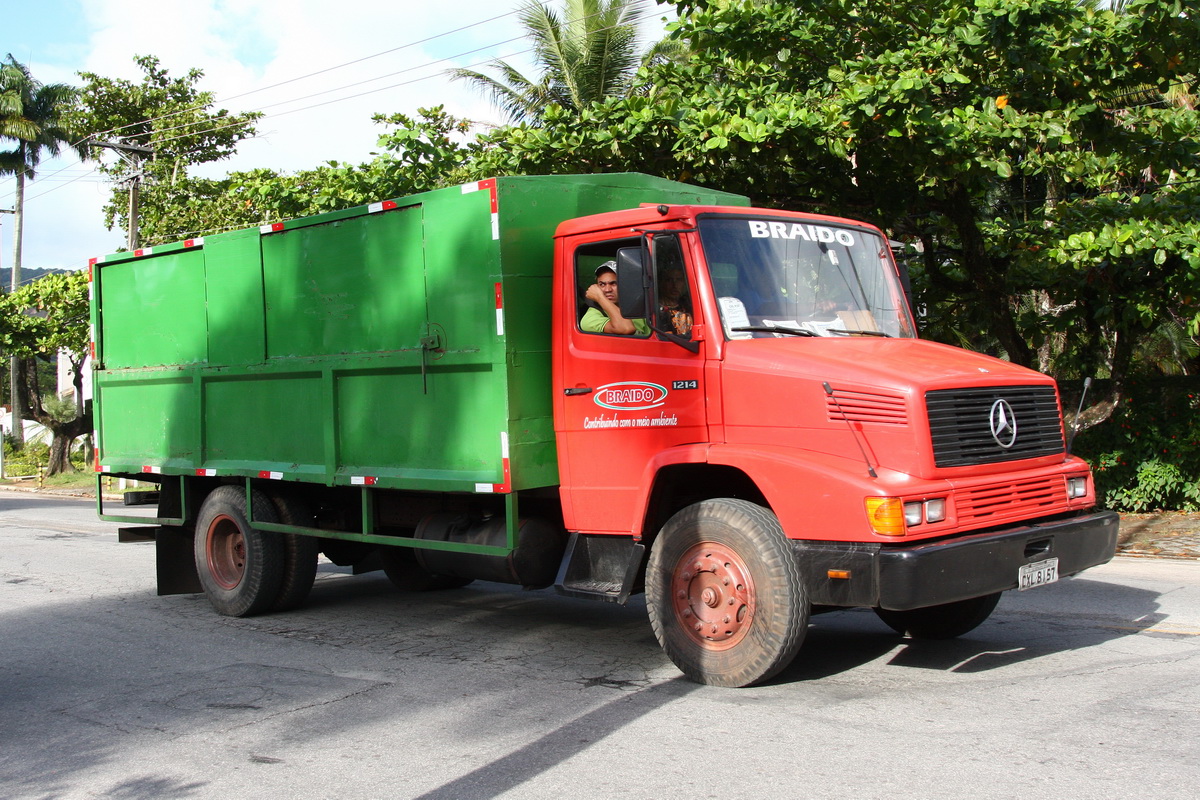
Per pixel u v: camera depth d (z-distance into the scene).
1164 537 11.51
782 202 11.43
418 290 7.00
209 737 5.35
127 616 8.99
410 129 12.16
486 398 6.59
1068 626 7.14
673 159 10.83
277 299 8.16
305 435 8.02
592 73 24.69
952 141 9.64
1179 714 4.98
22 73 46.19
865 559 5.19
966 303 13.94
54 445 35.00
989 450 5.61
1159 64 10.11
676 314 6.08
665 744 4.87
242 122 30.78
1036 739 4.69
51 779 4.83
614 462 6.37
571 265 6.58
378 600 9.42
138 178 26.50
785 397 5.67
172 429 9.36
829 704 5.42
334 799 4.38
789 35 10.59
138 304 9.61
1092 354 13.32
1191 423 12.92
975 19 9.83
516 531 6.53
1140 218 10.77
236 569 8.94
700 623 5.86
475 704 5.74
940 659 6.39
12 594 10.29
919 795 4.08
